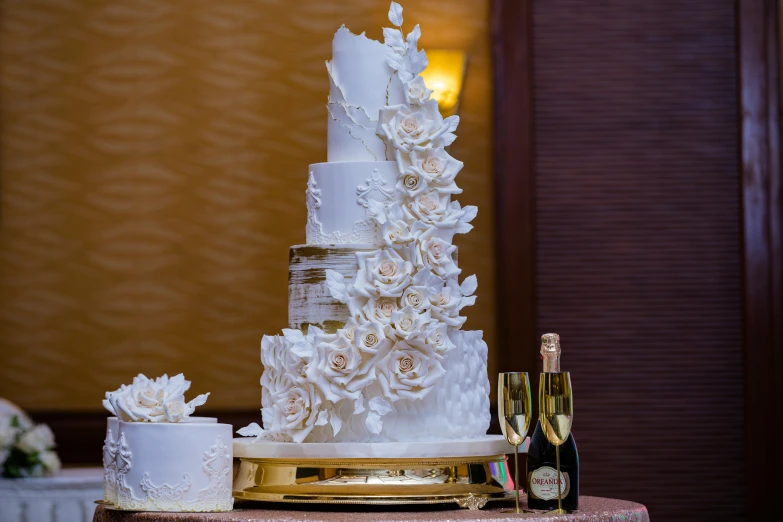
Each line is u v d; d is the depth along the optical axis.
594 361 5.62
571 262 5.66
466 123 5.66
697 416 5.59
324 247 2.30
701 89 5.73
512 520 1.92
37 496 3.88
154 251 5.70
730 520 5.53
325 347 2.19
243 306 5.67
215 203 5.71
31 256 5.70
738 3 5.72
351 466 2.11
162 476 2.06
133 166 5.72
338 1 5.73
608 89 5.73
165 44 5.75
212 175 5.71
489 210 5.64
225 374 5.64
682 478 5.57
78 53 5.75
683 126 5.71
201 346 5.66
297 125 5.72
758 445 5.54
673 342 5.62
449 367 2.27
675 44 5.74
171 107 5.73
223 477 2.10
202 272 5.69
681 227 5.67
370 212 2.29
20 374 5.65
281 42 5.75
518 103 5.68
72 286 5.68
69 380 5.65
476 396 2.34
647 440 5.59
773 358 5.56
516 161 5.66
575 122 5.71
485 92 5.68
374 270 2.22
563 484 2.10
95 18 5.76
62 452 5.58
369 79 2.41
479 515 2.00
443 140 2.34
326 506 2.16
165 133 5.72
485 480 2.18
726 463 5.57
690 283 5.65
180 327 5.66
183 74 5.74
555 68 5.73
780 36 5.70
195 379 5.64
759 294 5.59
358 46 2.42
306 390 2.21
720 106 5.72
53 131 5.73
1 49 5.75
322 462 2.12
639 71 5.73
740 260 5.64
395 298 2.24
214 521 1.92
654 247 5.66
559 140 5.71
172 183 5.71
